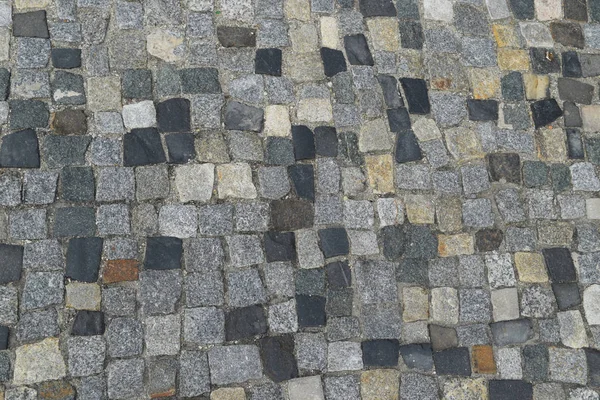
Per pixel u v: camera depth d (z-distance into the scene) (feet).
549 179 8.77
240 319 7.78
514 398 8.04
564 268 8.49
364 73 8.77
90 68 8.21
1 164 7.73
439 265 8.27
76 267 7.61
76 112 8.03
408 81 8.84
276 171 8.23
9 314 7.41
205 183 8.05
